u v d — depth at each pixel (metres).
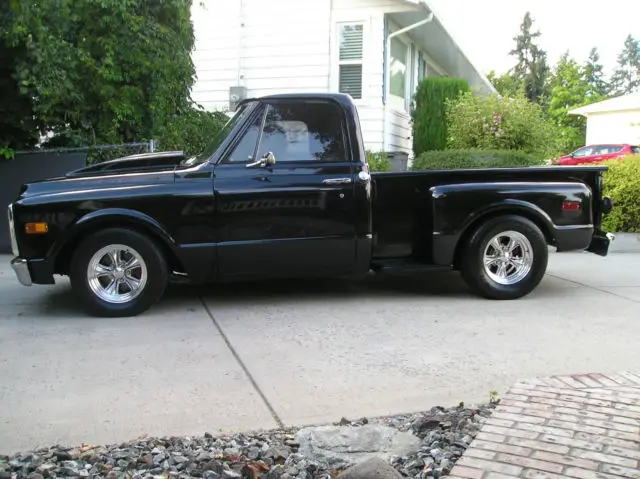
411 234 6.49
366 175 6.04
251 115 5.96
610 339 4.98
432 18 13.95
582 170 6.50
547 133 13.60
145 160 7.15
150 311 5.95
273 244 5.87
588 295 6.59
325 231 5.97
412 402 3.72
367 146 14.20
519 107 13.25
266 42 14.62
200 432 3.34
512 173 6.42
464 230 6.25
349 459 2.98
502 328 5.31
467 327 5.34
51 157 9.41
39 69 8.51
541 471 2.68
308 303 6.26
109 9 9.22
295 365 4.39
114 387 3.99
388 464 2.73
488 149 12.19
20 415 3.57
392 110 14.95
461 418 3.37
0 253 9.46
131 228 5.70
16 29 8.02
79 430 3.38
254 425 3.42
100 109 9.72
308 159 5.99
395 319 5.62
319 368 4.32
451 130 13.66
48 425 3.44
